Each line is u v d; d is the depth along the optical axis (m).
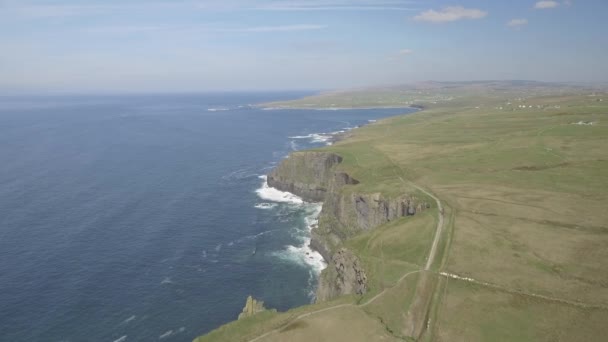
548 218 79.19
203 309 77.69
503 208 85.69
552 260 64.50
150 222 117.94
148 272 89.94
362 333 56.00
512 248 69.19
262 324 60.19
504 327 52.62
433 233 77.25
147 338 69.00
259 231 116.06
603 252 65.25
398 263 70.06
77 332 69.44
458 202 91.06
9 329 69.25
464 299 58.44
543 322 52.41
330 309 62.34
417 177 115.00
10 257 93.12
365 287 68.94
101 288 82.56
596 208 82.06
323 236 106.44
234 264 95.94
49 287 81.81
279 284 88.25
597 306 53.22
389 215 96.94
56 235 106.12
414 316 57.41
